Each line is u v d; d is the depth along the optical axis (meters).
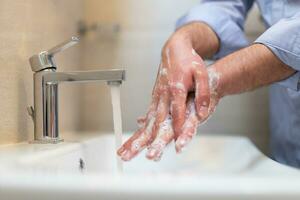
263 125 1.04
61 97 0.81
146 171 0.73
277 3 0.77
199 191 0.26
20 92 0.58
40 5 0.67
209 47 0.78
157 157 0.50
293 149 0.87
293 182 0.27
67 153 0.52
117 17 1.04
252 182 0.27
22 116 0.59
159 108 0.55
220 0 0.90
